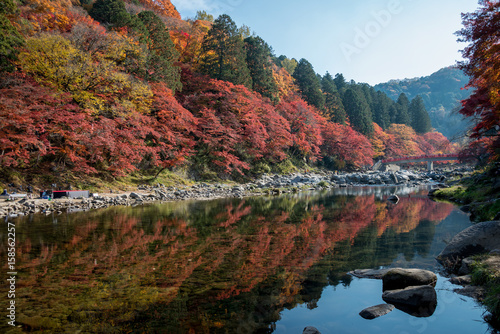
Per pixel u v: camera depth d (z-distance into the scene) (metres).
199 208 17.30
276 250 7.93
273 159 45.66
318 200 21.86
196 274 6.00
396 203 19.02
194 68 47.22
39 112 17.69
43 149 17.52
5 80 17.58
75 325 3.89
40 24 26.80
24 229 10.54
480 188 17.67
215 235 9.90
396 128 89.19
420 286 4.73
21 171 19.42
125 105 23.81
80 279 5.67
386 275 5.37
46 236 9.52
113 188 23.22
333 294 5.02
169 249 8.03
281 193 28.58
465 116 15.20
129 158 24.48
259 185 35.06
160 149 27.59
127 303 4.60
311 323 4.01
